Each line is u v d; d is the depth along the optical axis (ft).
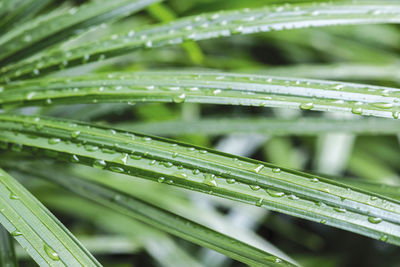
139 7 1.61
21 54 1.58
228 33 1.54
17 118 1.46
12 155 1.64
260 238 2.13
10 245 1.48
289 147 2.91
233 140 2.83
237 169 1.38
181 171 1.39
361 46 3.00
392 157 2.92
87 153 1.41
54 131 1.44
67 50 1.55
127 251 2.23
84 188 1.61
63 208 2.23
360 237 2.93
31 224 1.35
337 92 1.41
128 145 1.41
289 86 1.43
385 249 2.87
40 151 1.43
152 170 1.39
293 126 1.78
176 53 2.69
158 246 2.23
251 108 3.01
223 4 1.94
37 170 1.65
